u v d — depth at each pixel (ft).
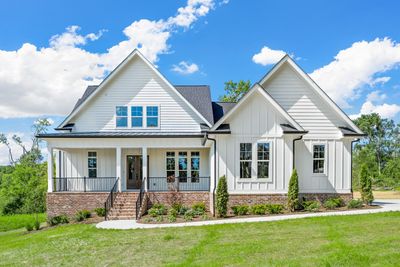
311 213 46.16
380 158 186.29
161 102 66.69
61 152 67.87
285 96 55.16
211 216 49.24
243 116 51.83
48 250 33.58
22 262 29.55
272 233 33.81
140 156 69.92
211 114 67.82
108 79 65.41
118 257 28.48
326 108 55.06
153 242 32.99
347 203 53.16
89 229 43.21
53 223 56.44
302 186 53.72
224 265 23.81
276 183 51.42
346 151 54.49
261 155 51.78
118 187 60.29
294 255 25.44
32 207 119.75
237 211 48.60
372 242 27.76
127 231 40.16
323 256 24.48
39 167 151.64
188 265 24.25
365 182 53.62
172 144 61.26
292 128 51.21
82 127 65.92
